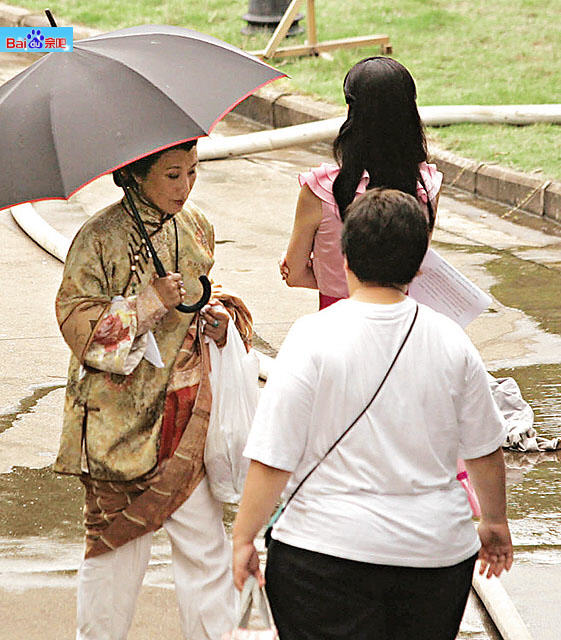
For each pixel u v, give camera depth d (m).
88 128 9.80
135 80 10.11
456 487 9.02
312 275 12.70
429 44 44.34
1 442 17.72
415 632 8.96
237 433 11.16
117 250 10.66
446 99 37.44
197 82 10.35
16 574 14.05
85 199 32.00
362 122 11.36
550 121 35.50
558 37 44.66
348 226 8.98
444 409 8.80
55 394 19.52
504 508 9.39
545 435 17.86
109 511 11.05
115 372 10.43
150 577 13.95
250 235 28.58
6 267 26.12
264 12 45.72
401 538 8.59
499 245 27.72
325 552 8.63
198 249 11.16
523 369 20.45
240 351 11.35
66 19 49.28
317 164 35.47
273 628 9.78
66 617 13.13
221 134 39.41
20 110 10.05
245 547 8.91
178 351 10.95
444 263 12.02
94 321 10.46
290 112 39.09
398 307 8.91
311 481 8.83
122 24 48.22
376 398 8.66
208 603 11.16
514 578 13.84
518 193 30.61
